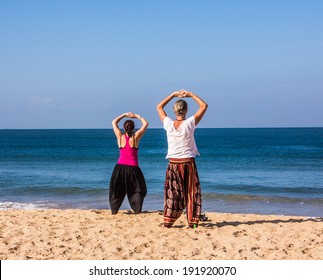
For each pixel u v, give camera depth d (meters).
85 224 11.16
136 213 12.43
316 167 43.22
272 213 17.88
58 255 8.56
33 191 24.38
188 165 10.04
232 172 38.09
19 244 9.28
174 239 9.52
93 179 31.38
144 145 106.62
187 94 9.97
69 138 174.75
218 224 11.09
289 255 8.51
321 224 11.30
